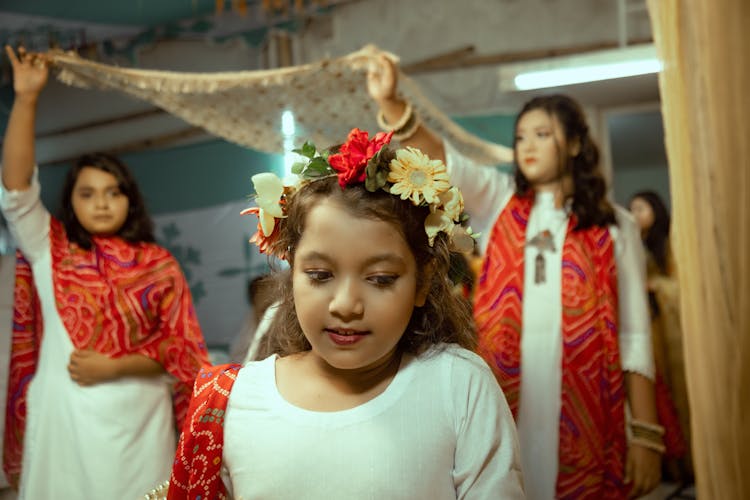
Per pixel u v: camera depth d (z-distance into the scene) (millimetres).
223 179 5113
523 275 2611
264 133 3182
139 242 2801
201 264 5160
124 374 2635
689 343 1690
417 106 3088
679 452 2846
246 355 2070
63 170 5477
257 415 1375
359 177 1306
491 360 2492
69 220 2746
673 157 1666
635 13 4344
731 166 1494
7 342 3543
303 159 1430
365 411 1344
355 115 3076
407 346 1435
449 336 1468
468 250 1419
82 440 2566
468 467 1327
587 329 2523
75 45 5109
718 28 1502
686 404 4109
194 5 4926
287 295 1549
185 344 2738
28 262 2725
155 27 5172
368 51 2676
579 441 2486
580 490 2479
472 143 3430
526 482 2531
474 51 4711
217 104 3047
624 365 2570
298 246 1336
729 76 1492
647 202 4203
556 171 2635
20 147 2613
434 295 1447
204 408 1414
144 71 2820
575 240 2598
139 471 2605
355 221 1287
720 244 1504
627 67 3555
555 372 2535
